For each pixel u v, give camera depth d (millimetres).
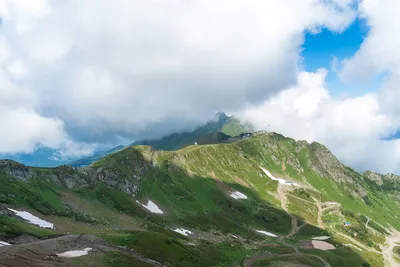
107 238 113250
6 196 134375
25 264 72625
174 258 115562
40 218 125750
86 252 92188
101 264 85750
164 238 124250
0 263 69062
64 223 129375
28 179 162500
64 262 80062
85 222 142750
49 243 93000
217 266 133375
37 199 147125
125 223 163750
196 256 132250
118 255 97312
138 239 116500
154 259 107312
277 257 176750
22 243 87750
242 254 173875
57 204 153625
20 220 111750
